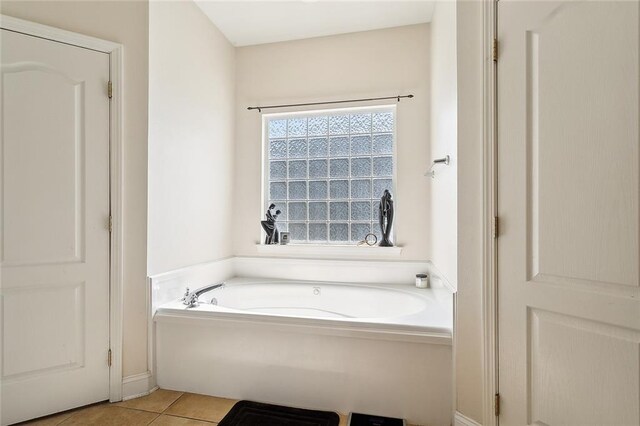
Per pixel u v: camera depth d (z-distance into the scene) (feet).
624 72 3.26
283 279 9.71
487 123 4.87
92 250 6.00
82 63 5.94
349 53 9.46
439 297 7.12
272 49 9.98
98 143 6.06
